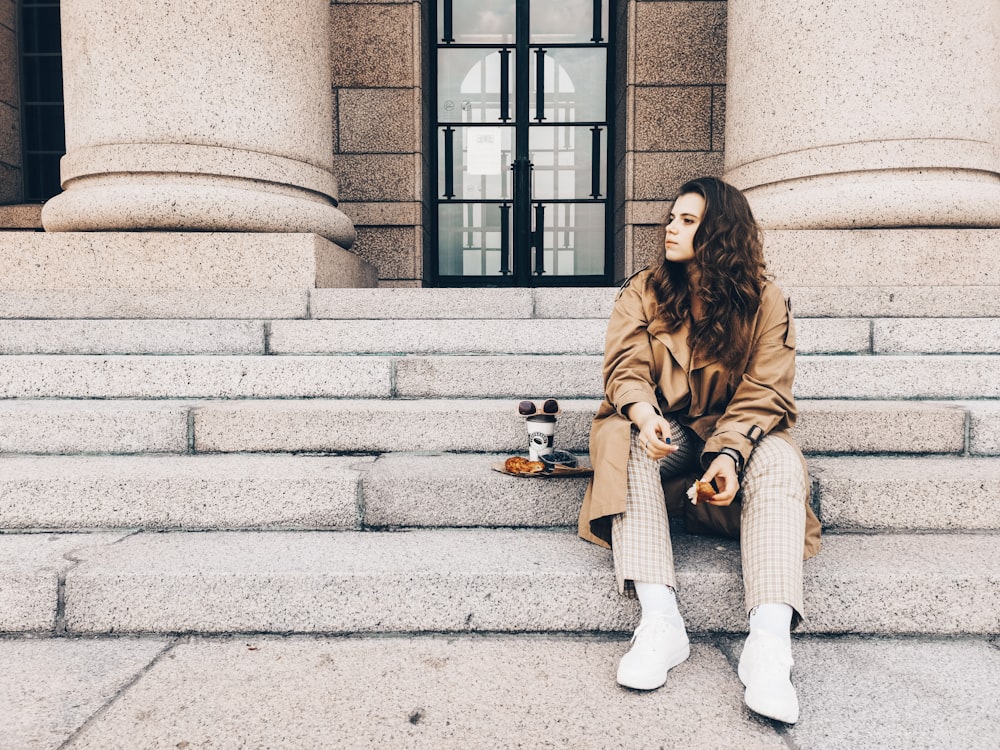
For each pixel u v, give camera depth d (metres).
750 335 1.99
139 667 1.80
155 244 4.02
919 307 3.58
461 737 1.49
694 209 2.00
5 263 4.01
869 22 3.92
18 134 6.36
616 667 1.80
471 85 6.50
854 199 3.94
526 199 6.51
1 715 1.56
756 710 1.53
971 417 2.62
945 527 2.31
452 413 2.71
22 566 2.03
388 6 5.90
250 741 1.47
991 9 3.95
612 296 3.70
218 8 4.07
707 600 1.99
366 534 2.32
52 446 2.69
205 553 2.14
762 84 4.26
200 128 4.07
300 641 1.97
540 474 2.35
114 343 3.34
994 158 4.04
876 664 1.82
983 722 1.54
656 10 5.85
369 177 6.00
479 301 3.72
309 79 4.45
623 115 6.13
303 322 3.38
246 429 2.71
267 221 4.15
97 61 4.05
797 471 1.82
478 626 2.01
